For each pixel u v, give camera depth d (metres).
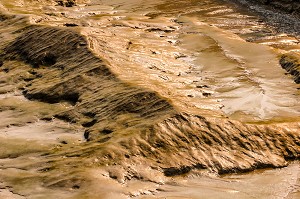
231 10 60.94
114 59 33.50
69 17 55.50
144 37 44.38
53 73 32.25
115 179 19.45
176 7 62.47
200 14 58.56
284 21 55.28
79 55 32.94
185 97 28.03
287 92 30.97
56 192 18.56
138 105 24.72
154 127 22.12
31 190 18.86
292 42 46.00
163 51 38.84
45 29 37.84
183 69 35.34
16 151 22.70
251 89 31.17
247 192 19.88
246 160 21.92
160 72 33.28
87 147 21.48
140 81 28.33
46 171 20.17
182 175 20.64
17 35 39.84
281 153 22.80
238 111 27.47
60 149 22.41
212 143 22.28
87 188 18.58
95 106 26.05
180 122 22.77
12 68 35.06
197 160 21.30
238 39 44.62
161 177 20.12
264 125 23.94
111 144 21.09
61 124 25.64
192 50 40.81
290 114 27.34
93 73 29.77
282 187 20.39
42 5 60.91
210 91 30.58
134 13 58.62
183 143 21.88
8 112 28.02
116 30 46.06
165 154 21.17
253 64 36.75
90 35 36.19
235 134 22.95
